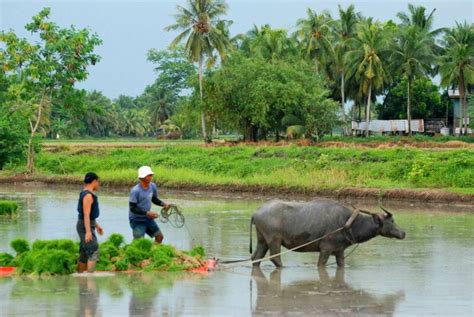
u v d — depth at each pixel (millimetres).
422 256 30250
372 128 141375
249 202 55656
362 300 22031
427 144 93125
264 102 104625
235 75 108875
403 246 32938
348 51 123812
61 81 80562
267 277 25656
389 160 70375
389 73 124312
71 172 86750
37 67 78938
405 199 55344
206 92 111812
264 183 63156
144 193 27406
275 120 109000
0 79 85125
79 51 79625
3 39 79812
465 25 120438
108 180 71562
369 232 27516
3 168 85250
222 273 26375
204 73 125062
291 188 61406
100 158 90562
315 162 71250
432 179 60781
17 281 24406
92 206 25109
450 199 53656
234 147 86938
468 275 26141
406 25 131500
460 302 21766
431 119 146375
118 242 28656
